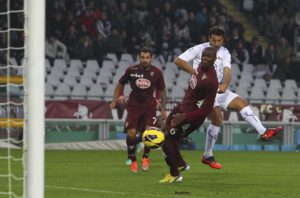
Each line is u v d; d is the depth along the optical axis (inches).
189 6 2393.0
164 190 855.7
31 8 561.9
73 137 1784.0
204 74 843.4
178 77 2201.0
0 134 1537.9
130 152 1123.9
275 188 904.9
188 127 870.4
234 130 1866.4
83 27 2203.5
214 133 1043.3
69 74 2153.1
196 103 855.7
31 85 562.3
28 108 562.9
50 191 844.0
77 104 1786.4
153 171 1131.9
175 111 876.0
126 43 2265.0
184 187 890.7
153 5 2388.0
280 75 2333.9
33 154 560.4
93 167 1211.9
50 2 2210.9
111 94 2057.1
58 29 2202.3
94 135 1796.3
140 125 1136.8
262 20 2593.5
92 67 2180.1
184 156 1542.8
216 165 1067.9
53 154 1567.4
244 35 2674.7
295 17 2583.7
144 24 2304.4
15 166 1160.2
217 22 2347.4
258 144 1882.4
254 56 2349.9
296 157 1589.6
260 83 2283.5
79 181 965.8
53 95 1982.0
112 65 2206.0
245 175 1085.8
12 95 1544.0
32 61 562.3
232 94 1042.1
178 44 2301.9
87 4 2250.2
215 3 2455.7
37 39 562.3
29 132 562.3
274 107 1887.3
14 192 819.4
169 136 888.9
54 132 1770.4
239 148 1866.4
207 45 975.0
